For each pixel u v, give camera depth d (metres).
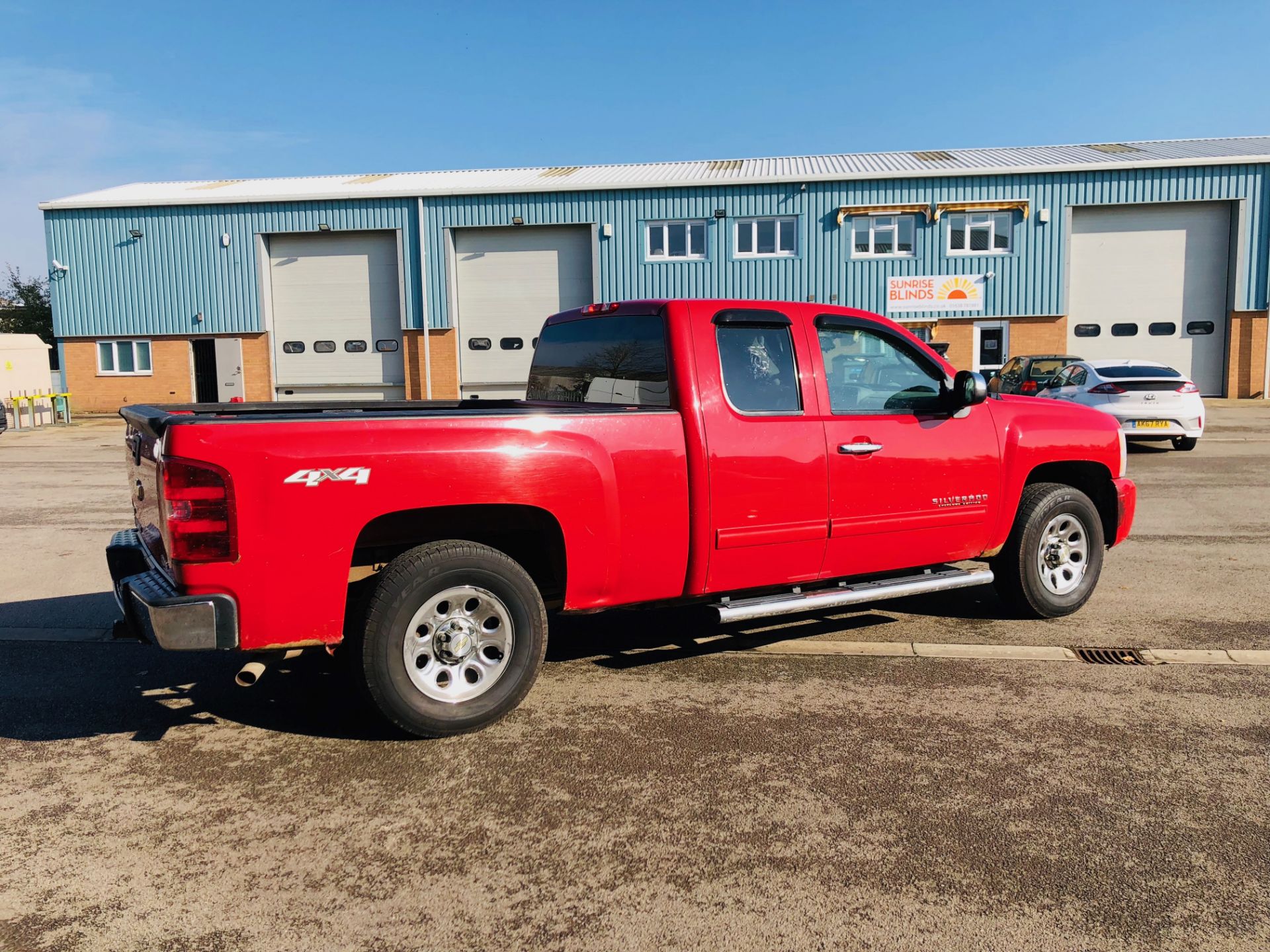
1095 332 27.78
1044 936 2.65
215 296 28.94
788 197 27.42
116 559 4.37
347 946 2.62
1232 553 7.86
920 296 27.56
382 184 29.98
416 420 3.92
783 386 4.79
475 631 4.12
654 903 2.82
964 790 3.56
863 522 4.98
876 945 2.62
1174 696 4.56
